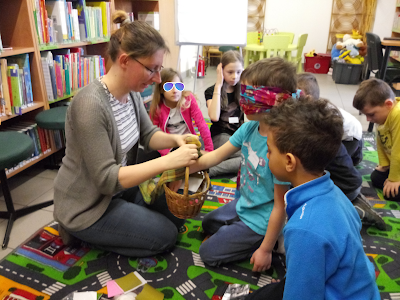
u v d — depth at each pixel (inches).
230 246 51.1
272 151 31.8
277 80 40.8
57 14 84.4
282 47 196.7
